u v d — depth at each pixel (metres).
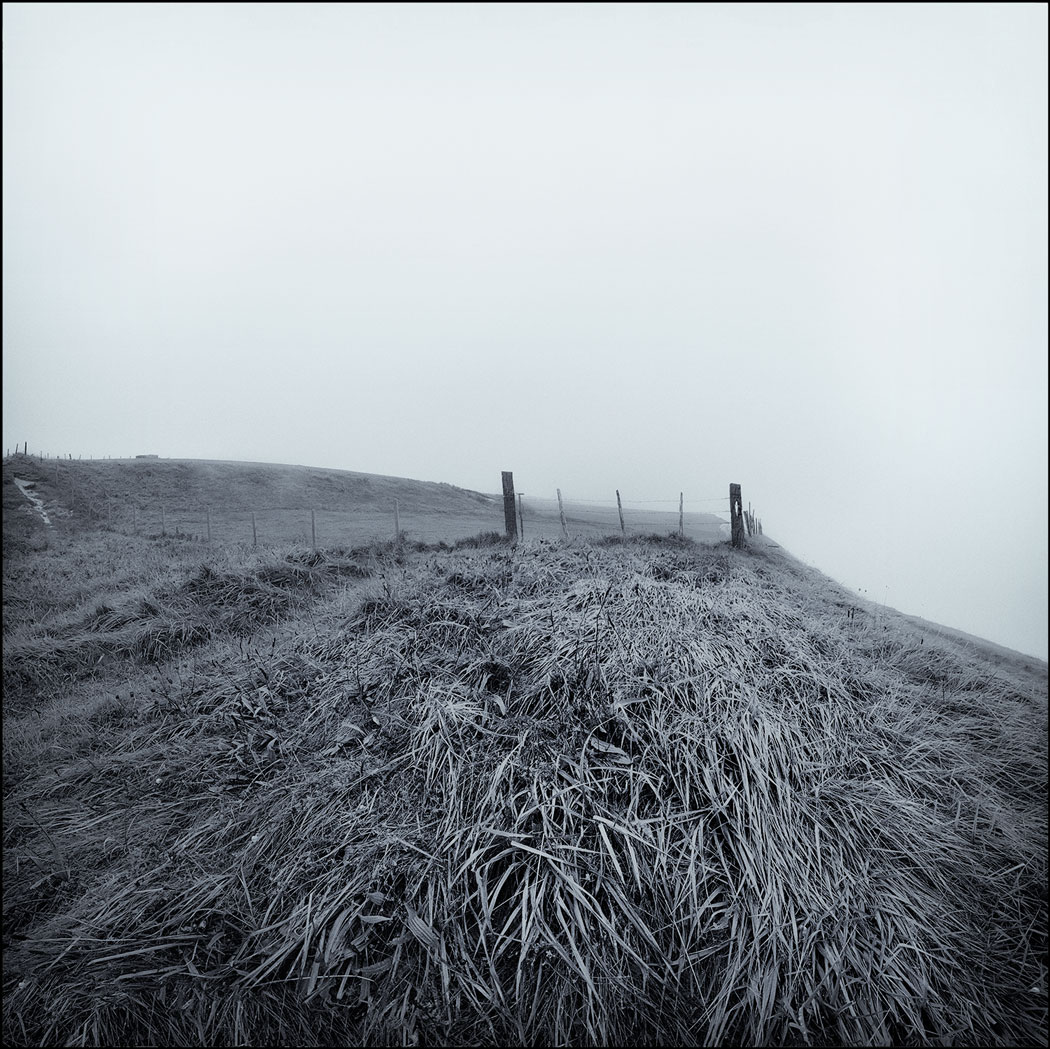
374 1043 1.72
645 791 2.32
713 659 2.92
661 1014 1.78
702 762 2.38
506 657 3.16
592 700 2.67
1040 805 2.67
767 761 2.39
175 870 2.37
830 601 5.16
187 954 1.96
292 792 2.57
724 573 4.66
